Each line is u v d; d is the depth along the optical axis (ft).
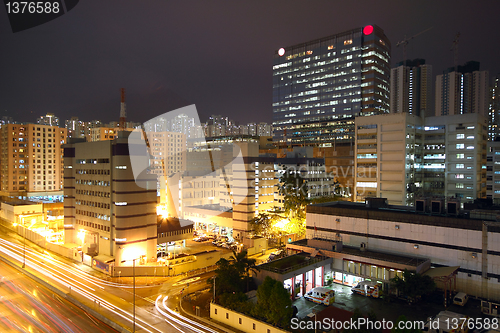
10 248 318.86
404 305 173.78
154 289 216.13
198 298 195.62
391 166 388.78
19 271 253.85
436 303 175.63
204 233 388.16
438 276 173.17
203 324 163.22
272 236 343.87
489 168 447.83
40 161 570.46
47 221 393.29
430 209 215.31
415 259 197.57
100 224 279.69
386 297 183.93
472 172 389.60
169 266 245.65
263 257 290.56
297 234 347.15
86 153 296.92
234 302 161.99
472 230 184.14
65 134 603.67
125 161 257.75
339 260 211.41
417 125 408.87
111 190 267.18
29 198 530.27
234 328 157.58
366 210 224.94
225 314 163.12
